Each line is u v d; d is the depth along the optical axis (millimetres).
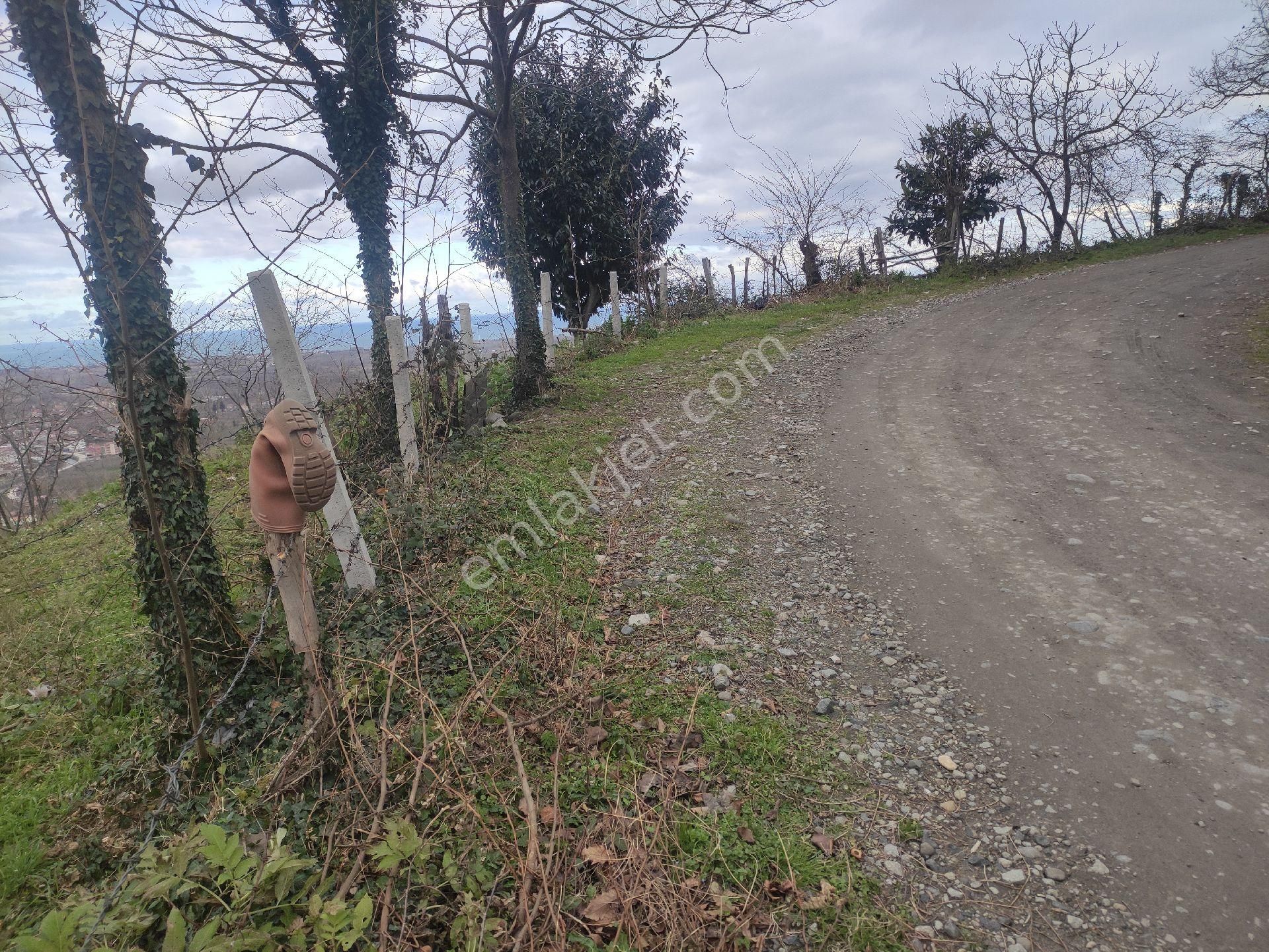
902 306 15477
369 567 4523
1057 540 5102
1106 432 6922
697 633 4230
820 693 3715
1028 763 3201
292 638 3098
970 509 5738
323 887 2375
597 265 16734
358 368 7340
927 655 4016
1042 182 18969
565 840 2723
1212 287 11727
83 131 2955
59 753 3818
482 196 14914
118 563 6426
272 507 2922
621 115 15484
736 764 3191
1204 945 2357
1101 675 3711
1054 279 15617
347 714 3234
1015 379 9000
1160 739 3258
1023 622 4227
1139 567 4633
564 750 3240
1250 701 3416
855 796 3041
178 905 2445
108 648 4855
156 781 3494
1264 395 7203
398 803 2893
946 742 3359
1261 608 4059
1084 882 2613
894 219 21094
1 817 3291
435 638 4062
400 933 2381
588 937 2373
